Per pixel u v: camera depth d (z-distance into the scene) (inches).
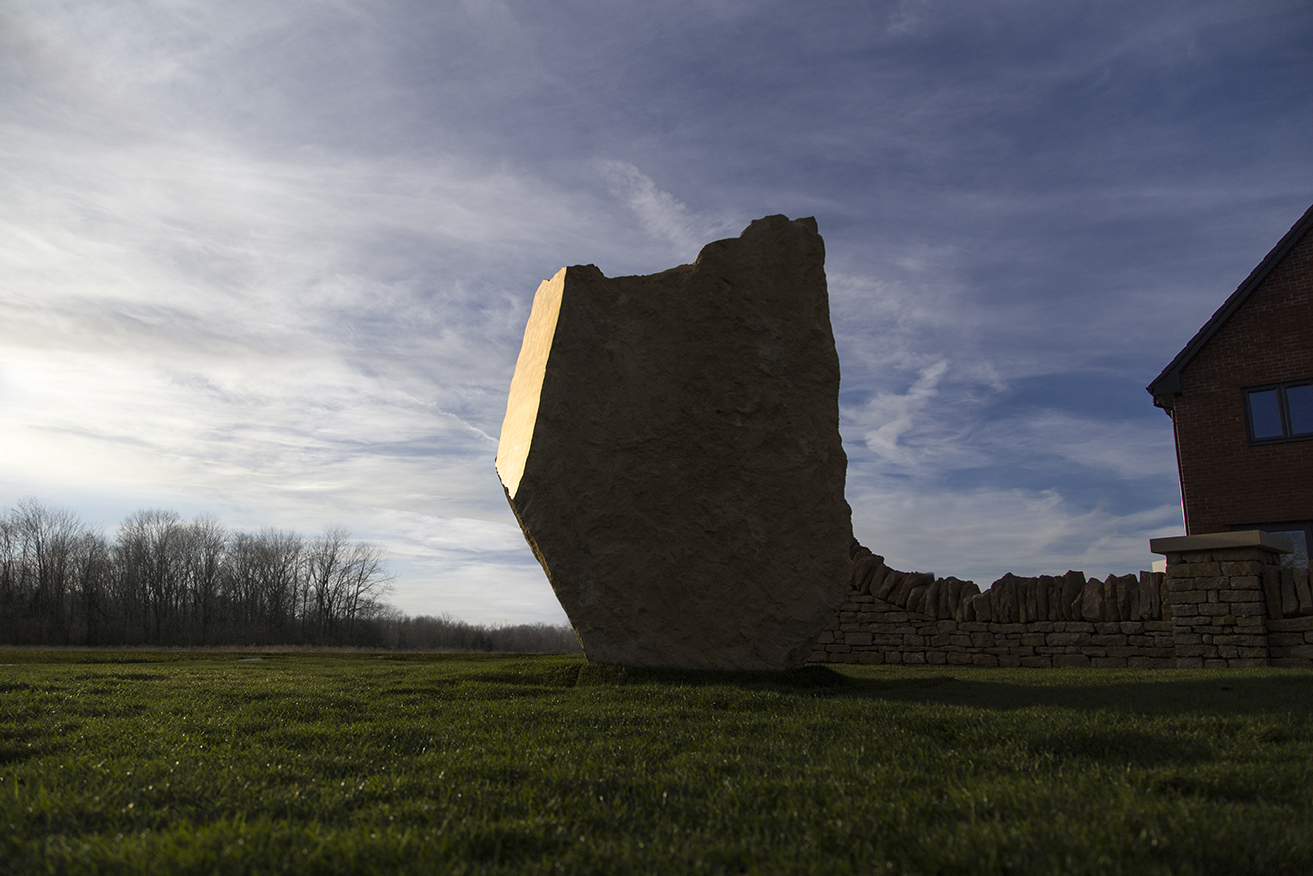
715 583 303.3
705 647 299.6
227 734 174.9
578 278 329.4
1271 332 622.2
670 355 321.7
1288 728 166.7
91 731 174.6
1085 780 123.3
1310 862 87.4
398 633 1753.2
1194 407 640.4
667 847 94.7
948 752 149.0
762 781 125.6
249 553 1707.7
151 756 151.1
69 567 1540.4
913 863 88.0
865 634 478.0
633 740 164.9
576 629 303.6
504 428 368.2
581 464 310.2
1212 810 104.8
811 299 326.3
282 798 115.6
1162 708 206.8
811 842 94.3
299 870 83.4
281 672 344.8
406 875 83.4
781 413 314.8
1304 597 370.0
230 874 82.5
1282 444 607.5
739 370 318.7
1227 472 621.6
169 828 101.0
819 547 304.5
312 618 1706.4
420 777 131.2
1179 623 393.4
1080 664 424.2
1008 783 122.3
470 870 85.8
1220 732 168.1
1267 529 604.4
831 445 313.6
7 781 126.6
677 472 311.3
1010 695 252.2
